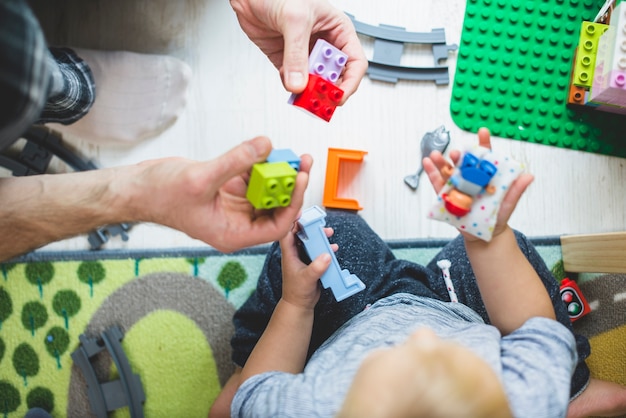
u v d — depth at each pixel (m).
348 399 0.46
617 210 1.13
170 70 1.10
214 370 1.09
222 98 1.14
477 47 1.13
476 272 0.71
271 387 0.63
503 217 0.64
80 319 1.10
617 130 1.12
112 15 1.13
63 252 1.10
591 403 0.96
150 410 1.09
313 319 0.87
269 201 0.56
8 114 0.51
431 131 1.14
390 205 1.14
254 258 1.10
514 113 1.13
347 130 1.14
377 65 1.13
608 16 1.05
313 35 0.84
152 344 1.10
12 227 0.64
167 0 1.14
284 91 1.14
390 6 1.14
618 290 1.09
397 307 0.79
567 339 0.64
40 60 0.51
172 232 1.11
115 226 1.11
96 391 1.08
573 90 1.10
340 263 0.94
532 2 1.12
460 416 0.44
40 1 1.12
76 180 0.63
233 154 0.54
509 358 0.60
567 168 1.13
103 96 1.08
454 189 0.62
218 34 1.14
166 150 1.13
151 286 1.10
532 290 0.70
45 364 1.09
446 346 0.48
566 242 1.08
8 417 1.09
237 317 1.01
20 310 1.10
